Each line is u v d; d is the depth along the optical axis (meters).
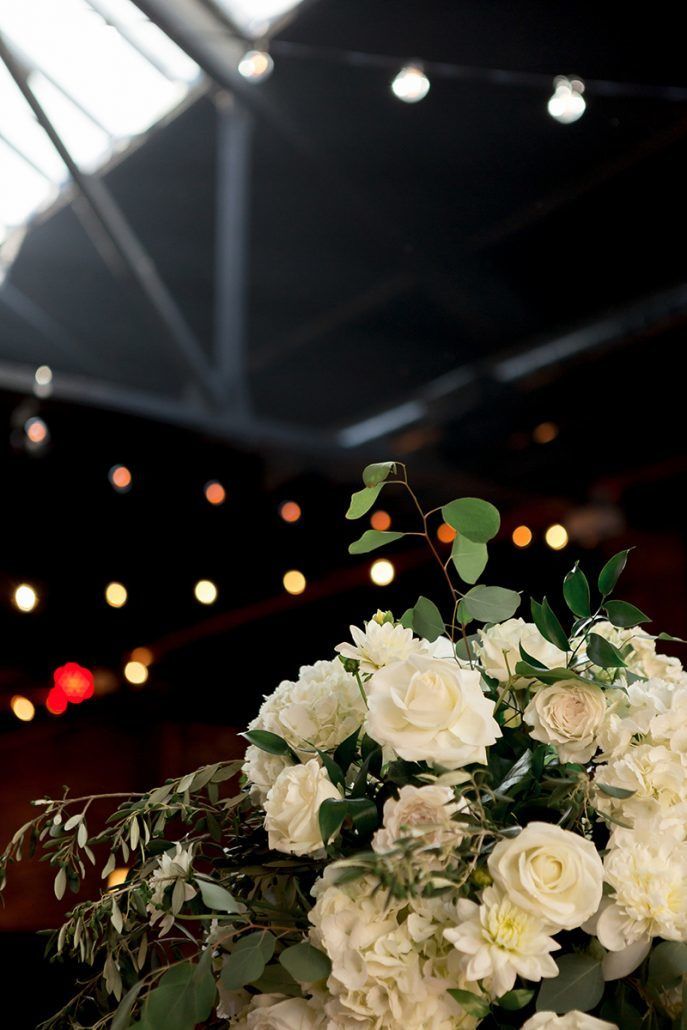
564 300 6.29
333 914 0.82
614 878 0.85
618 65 4.41
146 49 5.12
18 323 7.13
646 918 0.84
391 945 0.80
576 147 5.09
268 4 4.78
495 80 4.26
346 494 8.23
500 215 5.69
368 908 0.81
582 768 0.93
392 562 8.22
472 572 1.05
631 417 6.53
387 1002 0.80
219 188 5.86
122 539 8.52
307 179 6.01
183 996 0.86
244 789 1.06
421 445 7.43
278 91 5.16
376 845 0.82
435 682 0.87
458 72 4.17
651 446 6.60
